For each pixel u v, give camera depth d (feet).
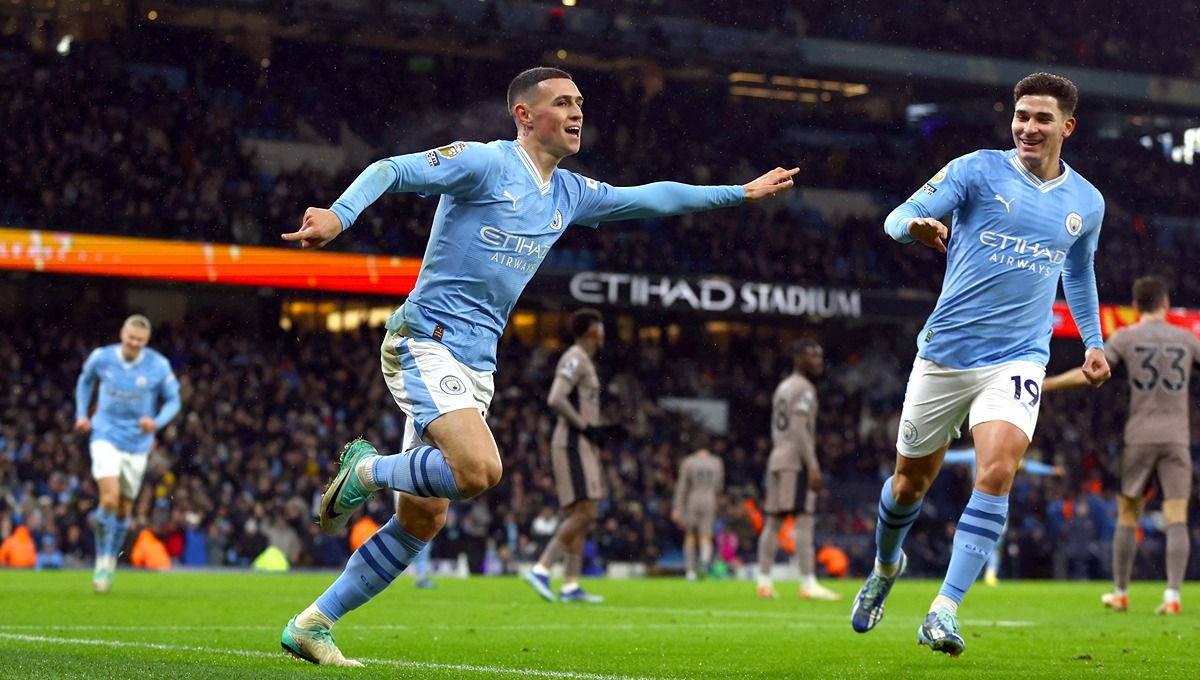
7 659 15.28
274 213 84.43
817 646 20.80
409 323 15.34
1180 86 102.12
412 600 36.55
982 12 98.84
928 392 18.12
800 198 103.09
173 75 88.33
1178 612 33.19
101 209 79.77
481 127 97.09
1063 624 28.30
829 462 95.09
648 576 78.28
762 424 102.68
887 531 19.54
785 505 41.24
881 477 96.94
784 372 105.70
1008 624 28.30
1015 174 18.01
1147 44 101.55
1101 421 103.55
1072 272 19.15
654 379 100.78
